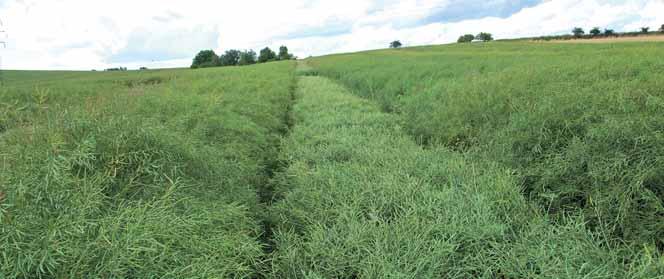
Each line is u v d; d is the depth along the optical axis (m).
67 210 1.82
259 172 3.99
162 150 2.64
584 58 8.27
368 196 2.88
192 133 3.66
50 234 1.60
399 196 2.80
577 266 1.93
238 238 2.20
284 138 5.38
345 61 24.89
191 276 1.71
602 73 5.16
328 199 2.88
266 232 2.94
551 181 3.01
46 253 1.50
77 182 2.04
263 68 20.89
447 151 4.08
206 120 4.27
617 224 2.44
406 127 5.88
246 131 4.66
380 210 2.63
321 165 3.86
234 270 1.98
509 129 3.91
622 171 2.60
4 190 1.79
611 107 3.40
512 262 2.00
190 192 2.56
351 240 2.23
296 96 10.96
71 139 2.48
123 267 1.63
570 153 3.02
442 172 3.29
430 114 5.72
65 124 2.66
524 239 2.17
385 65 15.44
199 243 1.95
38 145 2.32
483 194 2.72
